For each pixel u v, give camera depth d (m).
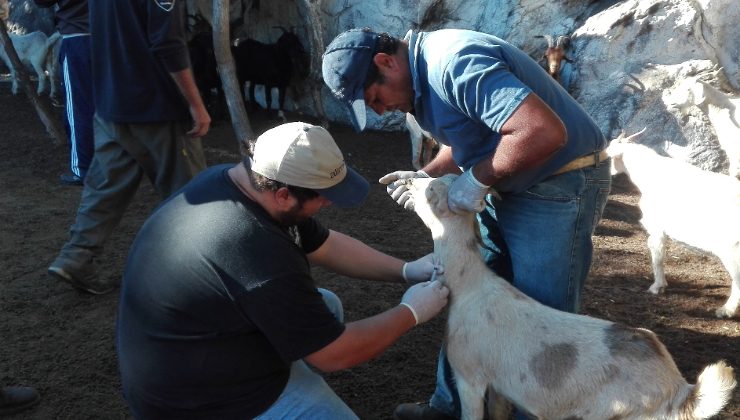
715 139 8.38
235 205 2.24
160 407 2.36
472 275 2.70
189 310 2.20
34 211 6.40
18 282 4.83
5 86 13.09
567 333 2.57
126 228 5.92
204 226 2.21
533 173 2.63
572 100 2.72
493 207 2.89
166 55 3.94
